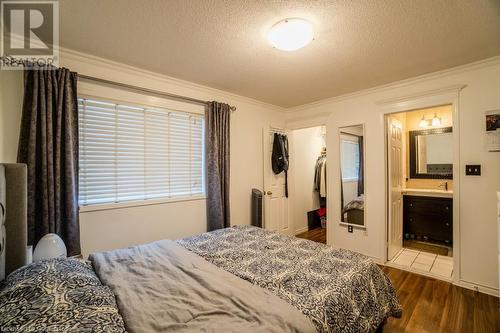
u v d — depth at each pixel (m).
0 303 0.83
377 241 3.01
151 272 1.38
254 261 1.60
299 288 1.24
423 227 3.74
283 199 4.01
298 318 0.96
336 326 1.07
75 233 1.95
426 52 2.06
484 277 2.27
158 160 2.62
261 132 3.71
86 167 2.15
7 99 1.75
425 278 2.60
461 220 2.39
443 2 1.42
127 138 2.39
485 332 1.73
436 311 1.98
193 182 2.92
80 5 1.45
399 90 2.81
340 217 3.38
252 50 2.03
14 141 1.78
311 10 1.50
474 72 2.30
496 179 2.21
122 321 0.89
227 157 3.09
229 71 2.48
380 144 2.98
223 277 1.33
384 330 1.76
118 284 1.21
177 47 1.98
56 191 1.86
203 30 1.73
